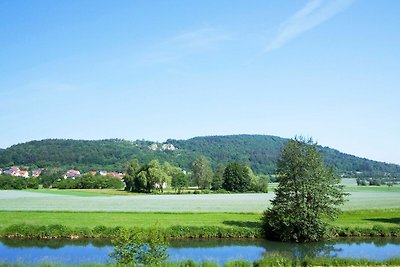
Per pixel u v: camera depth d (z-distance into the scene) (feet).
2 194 398.83
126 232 78.48
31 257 114.21
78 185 522.47
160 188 432.66
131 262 76.02
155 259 78.18
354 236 152.15
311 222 143.54
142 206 251.39
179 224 159.94
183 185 469.57
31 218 180.55
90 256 115.34
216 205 256.52
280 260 88.33
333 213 151.23
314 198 148.36
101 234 144.05
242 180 442.91
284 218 142.72
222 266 82.84
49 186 559.79
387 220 180.24
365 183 635.25
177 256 115.75
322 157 155.33
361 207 242.37
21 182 510.17
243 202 280.10
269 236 147.74
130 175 450.30
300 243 141.90
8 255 117.70
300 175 148.97
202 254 120.98
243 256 117.60
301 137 156.15
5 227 148.97
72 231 144.46
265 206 248.32
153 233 80.23
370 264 88.07
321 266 86.74
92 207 245.45
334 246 136.05
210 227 149.38
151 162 438.81
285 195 148.97
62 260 106.32
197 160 484.74
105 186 521.65
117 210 223.10
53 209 230.89
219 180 472.44
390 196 350.84
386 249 129.80
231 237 147.33
